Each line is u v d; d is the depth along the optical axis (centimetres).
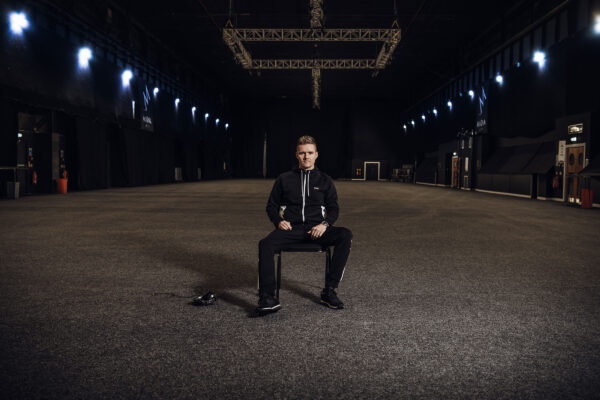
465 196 1952
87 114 1927
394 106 4594
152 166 2753
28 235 736
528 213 1191
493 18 2302
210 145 4144
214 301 369
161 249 622
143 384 227
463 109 2759
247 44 2827
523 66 1936
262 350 272
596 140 1463
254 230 817
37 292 400
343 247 360
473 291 415
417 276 473
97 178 2111
